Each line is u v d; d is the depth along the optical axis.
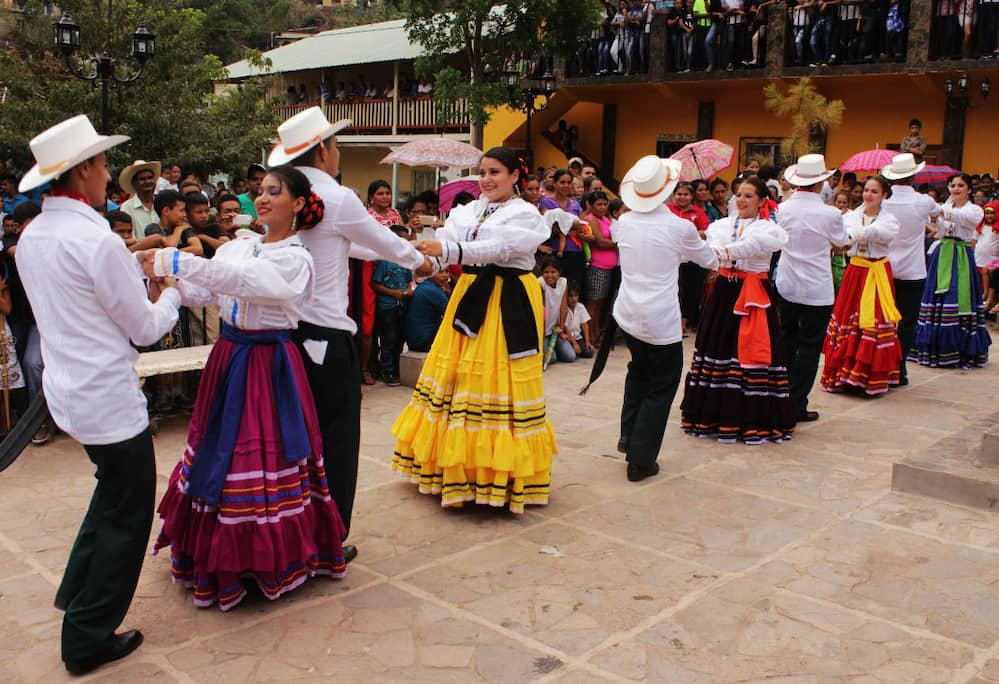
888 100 15.94
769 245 5.95
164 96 16.56
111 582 3.27
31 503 4.96
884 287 7.53
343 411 4.09
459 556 4.34
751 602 3.89
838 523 4.81
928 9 14.16
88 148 3.08
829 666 3.37
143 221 7.49
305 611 3.77
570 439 6.39
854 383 7.65
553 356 8.98
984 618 3.76
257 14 46.69
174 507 3.89
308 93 26.02
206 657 3.40
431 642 3.52
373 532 4.63
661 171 5.40
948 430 6.71
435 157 12.59
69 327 3.13
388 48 23.02
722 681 3.27
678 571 4.20
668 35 17.03
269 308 3.67
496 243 4.56
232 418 3.62
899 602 3.90
